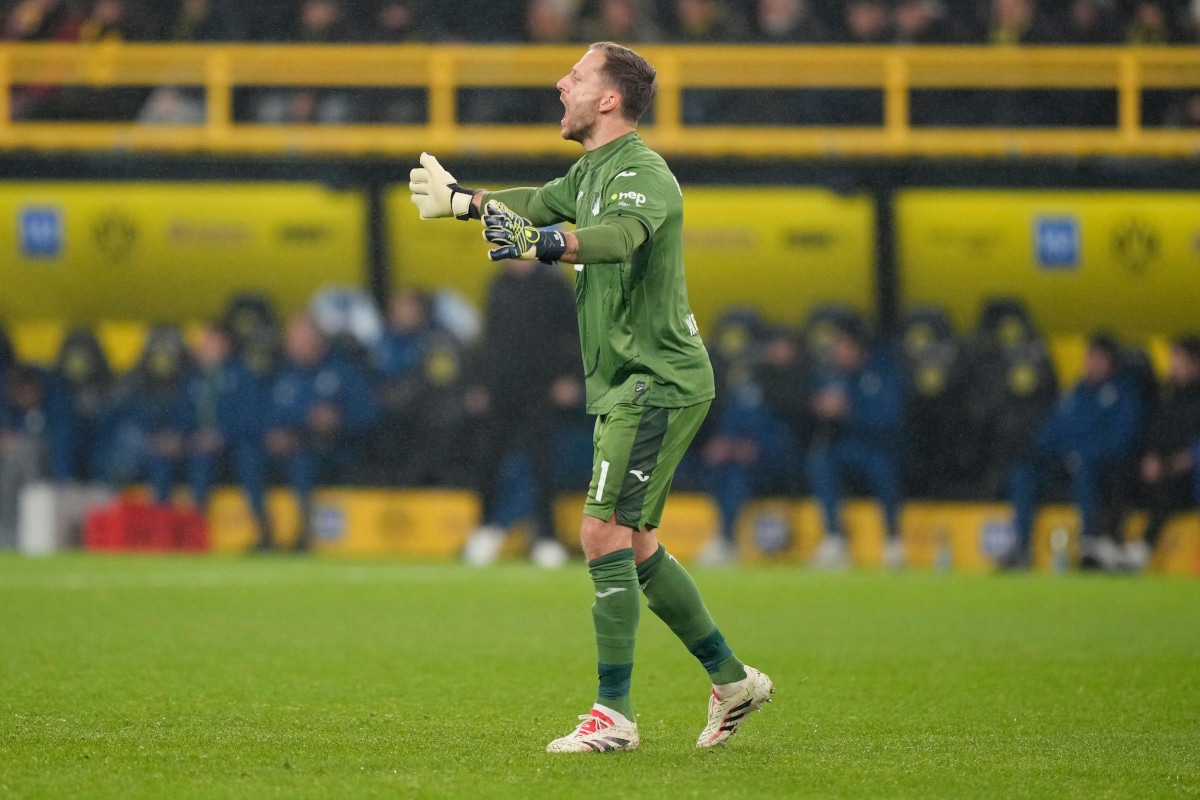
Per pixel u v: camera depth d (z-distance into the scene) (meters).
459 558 53.28
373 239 55.00
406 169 54.78
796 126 55.56
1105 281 54.94
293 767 15.52
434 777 14.98
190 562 47.91
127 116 56.16
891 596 39.22
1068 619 33.84
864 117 55.91
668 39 57.12
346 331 54.94
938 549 53.44
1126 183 54.78
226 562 48.22
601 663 16.94
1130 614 35.03
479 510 53.41
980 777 15.73
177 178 55.09
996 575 47.84
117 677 22.92
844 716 20.55
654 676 24.31
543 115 56.09
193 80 55.09
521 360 52.22
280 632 29.34
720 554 53.00
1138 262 54.88
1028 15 56.50
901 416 52.81
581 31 57.56
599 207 16.91
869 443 52.59
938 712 20.97
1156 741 18.47
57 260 55.03
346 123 55.84
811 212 55.03
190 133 54.38
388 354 54.69
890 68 54.81
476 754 16.50
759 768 15.98
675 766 15.94
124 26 57.31
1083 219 54.88
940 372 54.09
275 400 53.78
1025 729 19.47
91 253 55.00
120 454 54.62
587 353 17.19
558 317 52.47
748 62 54.75
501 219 15.42
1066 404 52.88
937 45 56.06
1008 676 24.66
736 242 55.12
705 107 55.88
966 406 53.91
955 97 55.69
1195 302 54.91
